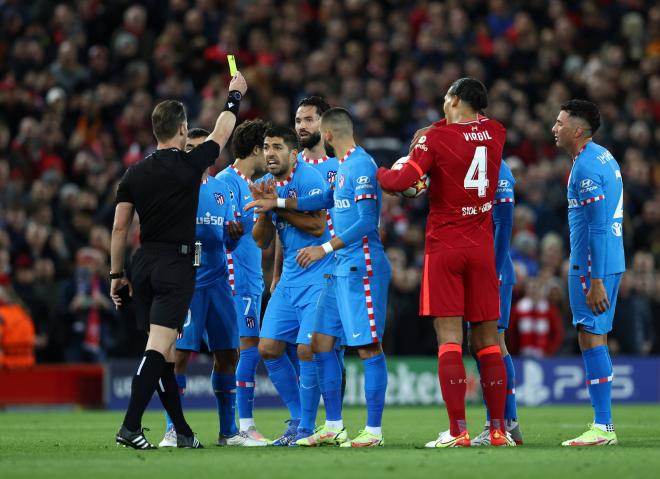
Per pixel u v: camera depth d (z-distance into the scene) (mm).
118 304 29531
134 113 70500
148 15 79062
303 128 33844
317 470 21906
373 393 30125
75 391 58281
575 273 30781
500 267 31000
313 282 31719
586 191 30203
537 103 80688
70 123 69812
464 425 28375
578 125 30547
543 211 71375
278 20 80625
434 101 77375
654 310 65312
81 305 58469
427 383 61500
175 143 29016
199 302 32312
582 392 62906
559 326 63719
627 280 65188
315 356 30672
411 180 28156
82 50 74625
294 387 32875
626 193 73062
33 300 59125
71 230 63594
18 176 65250
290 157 32062
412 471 21688
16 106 69062
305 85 78062
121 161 69875
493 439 28891
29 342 57625
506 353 31719
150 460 24266
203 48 74875
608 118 78812
